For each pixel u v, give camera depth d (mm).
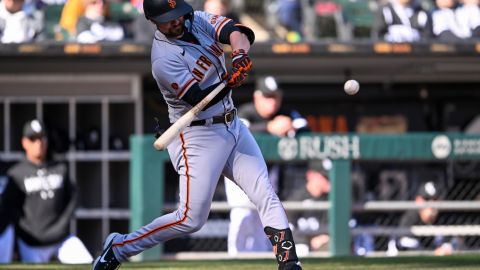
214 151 16969
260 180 17109
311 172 32875
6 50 38531
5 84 41656
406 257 26312
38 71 41406
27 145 33125
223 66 17078
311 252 32281
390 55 39656
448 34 41219
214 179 17094
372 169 37844
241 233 31688
